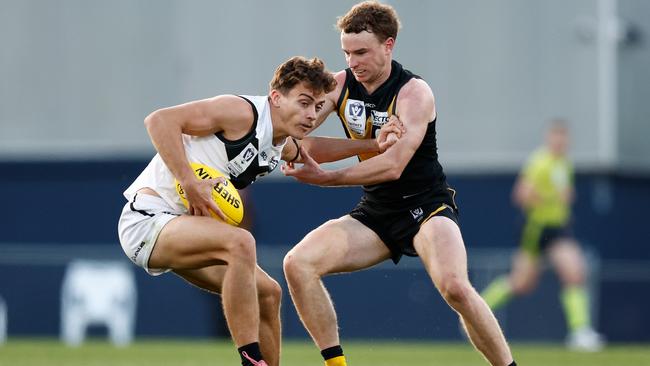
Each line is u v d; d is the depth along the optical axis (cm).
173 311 5272
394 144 2653
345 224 2792
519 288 5088
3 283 5309
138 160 6225
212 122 2473
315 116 2533
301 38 6078
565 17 6016
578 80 5997
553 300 5081
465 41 6056
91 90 6288
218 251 2453
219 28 6175
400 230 2769
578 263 5081
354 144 2772
